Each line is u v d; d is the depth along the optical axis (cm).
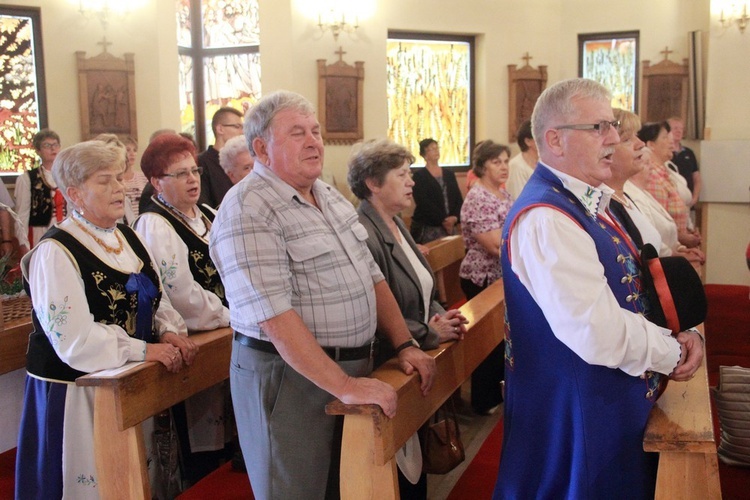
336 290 200
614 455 183
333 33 774
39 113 663
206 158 407
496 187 403
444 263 470
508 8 859
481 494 279
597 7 859
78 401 240
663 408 194
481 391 402
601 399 182
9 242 523
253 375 200
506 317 199
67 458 239
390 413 188
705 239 807
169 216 289
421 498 269
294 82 764
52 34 660
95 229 248
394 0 804
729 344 452
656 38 836
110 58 682
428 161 757
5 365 290
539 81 874
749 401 286
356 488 195
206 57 809
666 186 412
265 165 202
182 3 787
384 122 813
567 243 175
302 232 197
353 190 265
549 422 190
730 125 789
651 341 175
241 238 189
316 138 199
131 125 698
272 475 200
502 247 194
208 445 311
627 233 211
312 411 200
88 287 239
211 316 285
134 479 229
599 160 187
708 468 177
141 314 254
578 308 170
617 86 866
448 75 855
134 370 230
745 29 773
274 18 764
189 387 257
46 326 232
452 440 262
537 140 195
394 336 225
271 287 187
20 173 660
